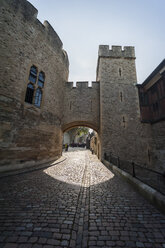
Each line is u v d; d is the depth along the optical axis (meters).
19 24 6.75
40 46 8.25
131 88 11.55
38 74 7.95
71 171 6.42
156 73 8.85
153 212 2.67
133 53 12.73
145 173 9.52
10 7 6.37
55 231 2.00
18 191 3.63
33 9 7.75
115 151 10.02
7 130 5.74
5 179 4.70
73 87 12.79
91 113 12.18
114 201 3.18
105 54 12.62
